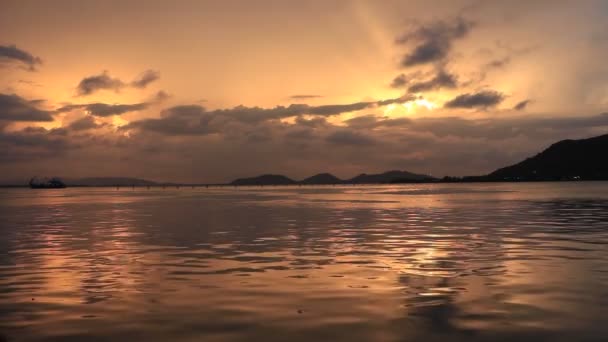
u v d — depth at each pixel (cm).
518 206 6356
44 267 1980
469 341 1027
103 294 1491
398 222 4031
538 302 1336
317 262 2041
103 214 5512
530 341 1025
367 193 14900
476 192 14388
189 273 1820
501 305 1308
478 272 1772
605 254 2186
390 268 1877
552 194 11294
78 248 2567
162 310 1295
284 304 1345
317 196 12088
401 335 1069
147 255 2289
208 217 4791
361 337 1057
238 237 3012
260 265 1981
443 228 3462
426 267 1888
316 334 1080
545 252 2258
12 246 2673
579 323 1144
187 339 1056
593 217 4375
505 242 2633
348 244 2630
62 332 1117
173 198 11281
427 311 1256
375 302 1353
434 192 15100
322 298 1409
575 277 1667
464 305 1310
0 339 1072
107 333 1107
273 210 5944
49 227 3875
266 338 1056
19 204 8750
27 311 1298
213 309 1301
